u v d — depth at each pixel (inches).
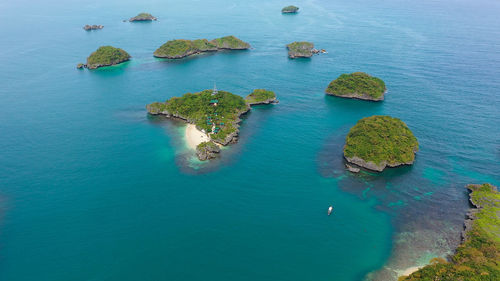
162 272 3277.6
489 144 5467.5
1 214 4001.0
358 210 4158.5
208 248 3560.5
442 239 3710.6
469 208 4170.8
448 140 5595.5
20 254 3467.0
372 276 3284.9
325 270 3348.9
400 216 4067.4
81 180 4633.4
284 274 3292.3
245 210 4121.6
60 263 3363.7
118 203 4195.4
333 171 4904.0
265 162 5103.3
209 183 4606.3
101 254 3467.0
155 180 4653.1
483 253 3289.9
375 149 4936.0
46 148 5413.4
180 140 5728.3
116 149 5423.2
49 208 4104.3
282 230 3828.7
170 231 3772.1
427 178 4722.0
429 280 2965.1
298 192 4461.1
